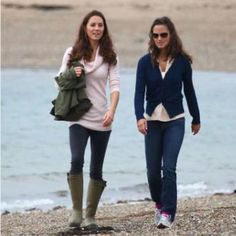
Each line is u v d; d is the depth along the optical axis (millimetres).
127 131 85125
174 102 29922
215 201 44875
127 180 57688
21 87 134000
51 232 32906
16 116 98562
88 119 29906
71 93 29625
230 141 79312
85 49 30062
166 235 28484
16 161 67125
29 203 49688
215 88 138000
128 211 42156
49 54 199125
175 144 29656
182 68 29953
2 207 48375
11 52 199375
